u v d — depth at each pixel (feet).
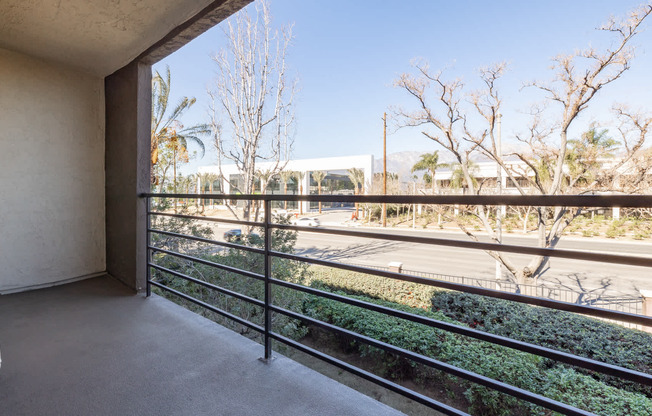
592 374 13.16
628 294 25.32
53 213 10.35
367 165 75.15
